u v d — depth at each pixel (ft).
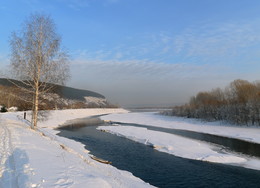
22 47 64.75
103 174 34.73
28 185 20.25
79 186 21.67
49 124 146.41
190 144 85.20
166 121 206.49
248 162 62.28
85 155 54.13
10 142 41.47
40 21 67.56
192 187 44.37
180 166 58.13
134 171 53.67
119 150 77.15
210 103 226.38
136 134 110.11
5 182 21.72
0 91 70.28
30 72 66.49
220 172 53.36
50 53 68.54
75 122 192.34
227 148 82.38
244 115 150.30
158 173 52.49
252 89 180.24
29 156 31.04
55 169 27.07
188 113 237.45
